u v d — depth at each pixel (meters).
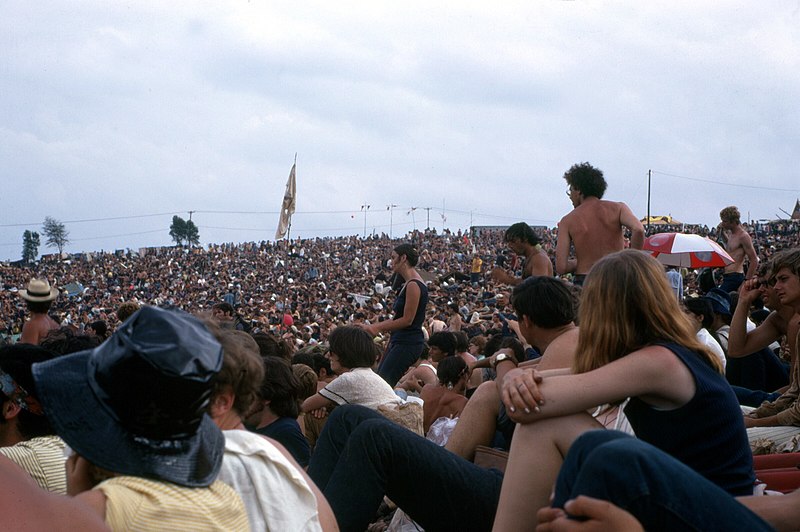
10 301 117.56
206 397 3.92
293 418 8.99
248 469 4.60
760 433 8.22
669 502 3.31
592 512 3.23
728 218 21.19
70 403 3.92
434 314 43.62
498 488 6.61
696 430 5.23
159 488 3.89
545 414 5.32
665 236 20.45
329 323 48.91
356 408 7.30
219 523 4.00
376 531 8.49
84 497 3.74
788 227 121.19
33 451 5.62
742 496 5.15
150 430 3.85
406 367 15.67
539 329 7.14
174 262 169.75
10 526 2.95
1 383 6.05
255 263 165.88
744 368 12.62
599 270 5.59
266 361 8.95
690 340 5.41
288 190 98.00
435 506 6.52
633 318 5.45
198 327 3.94
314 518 4.73
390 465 6.41
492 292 53.09
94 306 118.12
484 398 7.73
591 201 13.77
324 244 178.62
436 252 154.00
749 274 20.95
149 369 3.73
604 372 5.23
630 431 6.51
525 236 15.60
